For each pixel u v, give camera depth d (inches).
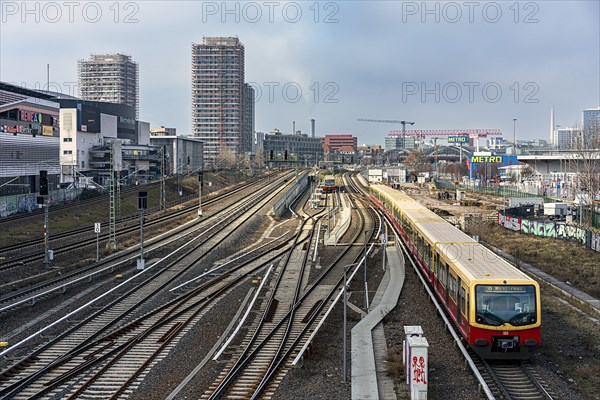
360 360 919.7
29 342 1040.8
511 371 858.8
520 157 4741.6
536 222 2421.3
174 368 916.6
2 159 3129.9
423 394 727.7
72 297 1376.7
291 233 2640.3
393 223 2410.2
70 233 2447.1
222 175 6195.9
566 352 949.8
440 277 1164.5
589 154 3075.8
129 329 1125.1
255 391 796.6
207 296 1392.7
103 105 5728.3
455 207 3570.4
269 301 1337.4
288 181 5984.3
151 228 2682.1
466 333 908.6
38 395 805.2
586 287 1430.9
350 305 1310.3
